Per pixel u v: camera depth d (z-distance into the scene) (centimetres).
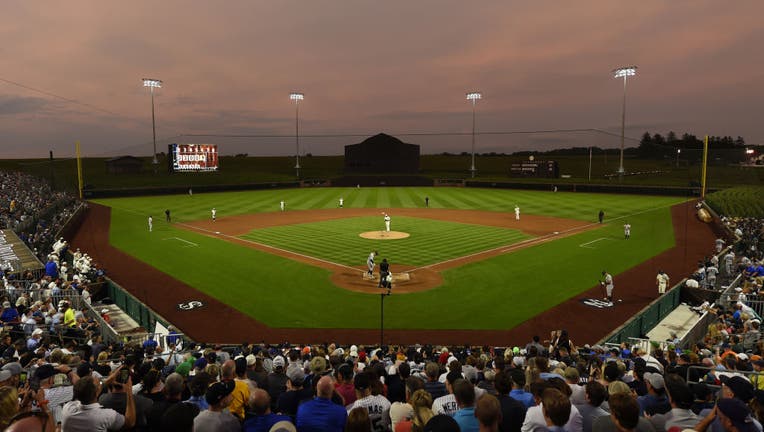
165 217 5109
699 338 1845
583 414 585
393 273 2822
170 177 8619
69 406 550
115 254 3384
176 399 621
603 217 5028
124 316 2289
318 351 1226
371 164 9956
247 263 3081
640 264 3080
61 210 4938
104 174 8644
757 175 9881
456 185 9012
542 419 511
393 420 611
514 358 1212
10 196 5059
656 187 7000
